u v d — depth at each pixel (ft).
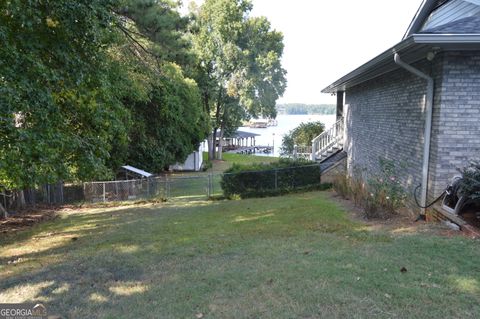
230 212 29.45
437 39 17.31
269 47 110.32
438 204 20.58
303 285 12.21
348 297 11.19
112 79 34.45
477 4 23.44
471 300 10.75
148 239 20.58
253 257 15.75
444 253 14.67
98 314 10.89
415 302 10.73
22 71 19.40
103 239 21.49
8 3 18.02
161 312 10.86
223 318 10.32
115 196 45.06
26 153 20.48
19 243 22.48
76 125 28.40
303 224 22.25
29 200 41.45
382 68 27.14
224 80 109.09
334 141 53.16
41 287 13.29
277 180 41.81
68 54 21.95
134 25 35.73
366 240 17.46
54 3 19.27
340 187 33.99
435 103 20.62
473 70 19.47
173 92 75.82
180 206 35.99
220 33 103.30
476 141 19.93
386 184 23.61
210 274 13.79
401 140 26.23
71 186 44.45
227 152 172.24
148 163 71.82
